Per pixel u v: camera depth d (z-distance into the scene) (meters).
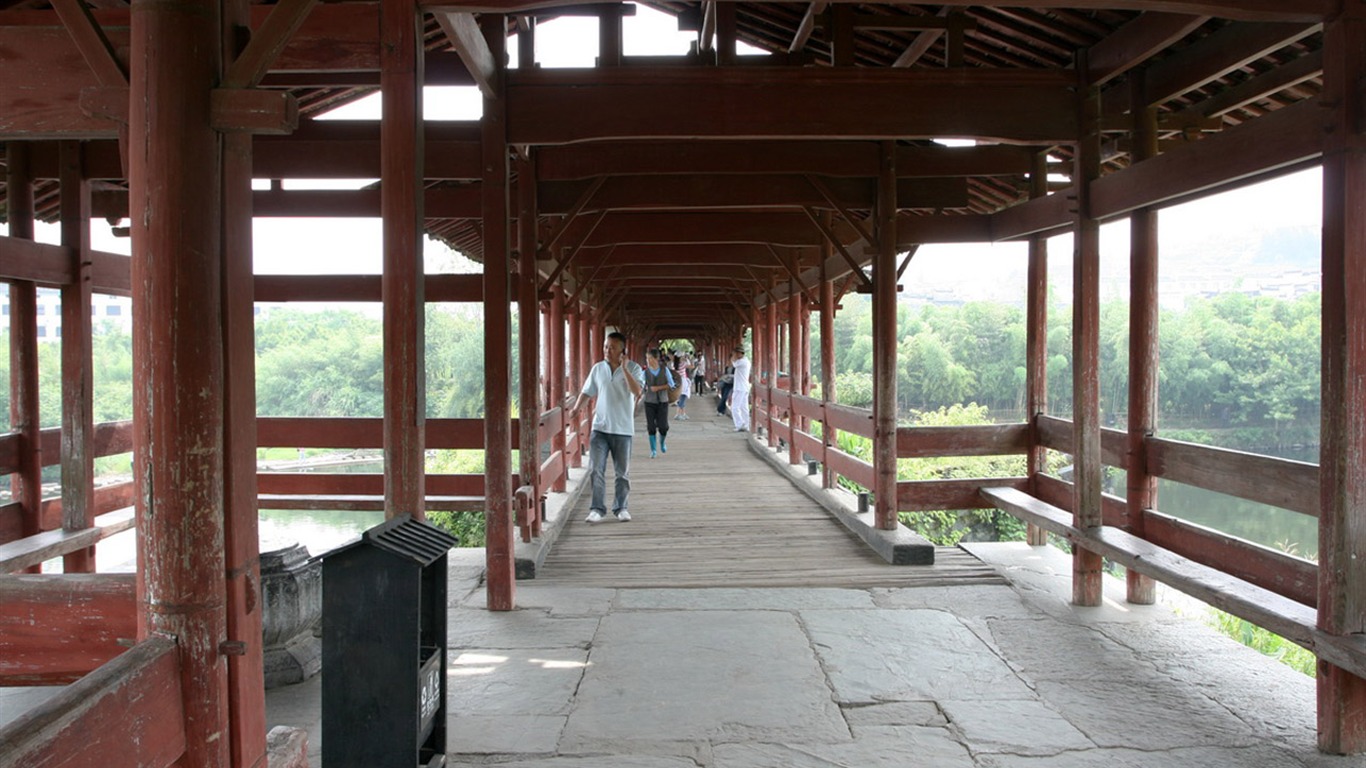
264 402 37.25
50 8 3.99
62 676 1.77
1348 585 2.71
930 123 4.44
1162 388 21.45
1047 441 5.69
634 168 5.50
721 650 3.76
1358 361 2.75
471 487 6.32
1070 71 4.43
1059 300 48.69
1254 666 3.55
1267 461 3.46
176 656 1.58
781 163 5.46
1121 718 3.05
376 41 3.13
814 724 3.00
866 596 4.61
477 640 3.91
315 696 3.27
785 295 11.16
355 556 2.22
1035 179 5.60
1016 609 4.37
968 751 2.79
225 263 1.64
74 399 4.86
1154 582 4.45
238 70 1.62
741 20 5.89
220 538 1.63
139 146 1.57
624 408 6.81
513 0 3.04
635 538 6.15
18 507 4.84
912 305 57.88
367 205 5.77
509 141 4.45
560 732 2.94
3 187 5.45
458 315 44.41
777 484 8.82
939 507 5.89
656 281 14.30
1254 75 4.18
